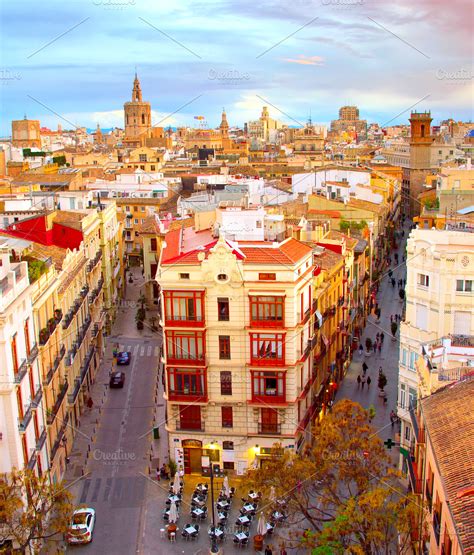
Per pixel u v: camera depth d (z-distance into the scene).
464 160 154.88
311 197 110.81
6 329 44.09
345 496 50.62
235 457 56.75
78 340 68.56
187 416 56.66
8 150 170.88
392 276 123.94
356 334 89.12
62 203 96.75
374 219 110.50
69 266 68.56
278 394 55.19
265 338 54.28
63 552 46.44
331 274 70.19
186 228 69.88
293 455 46.59
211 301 54.03
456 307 51.50
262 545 47.56
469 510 28.22
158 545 48.31
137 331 95.19
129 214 129.00
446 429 35.59
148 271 101.56
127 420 67.56
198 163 187.88
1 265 47.16
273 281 53.16
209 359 55.09
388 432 63.22
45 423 52.44
